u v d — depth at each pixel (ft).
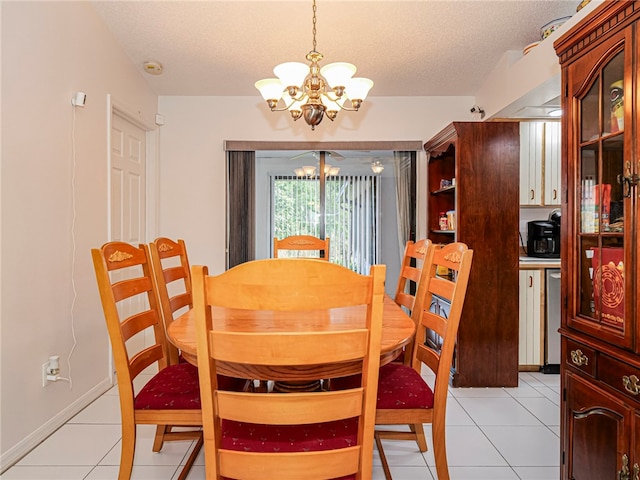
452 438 6.79
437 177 11.51
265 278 2.86
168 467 5.90
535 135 10.91
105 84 8.89
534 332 10.17
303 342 3.00
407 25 8.80
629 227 4.12
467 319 9.12
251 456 3.17
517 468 5.91
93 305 8.33
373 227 12.49
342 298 2.94
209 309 3.07
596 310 4.68
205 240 12.34
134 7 8.34
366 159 12.50
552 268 10.17
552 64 7.89
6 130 5.93
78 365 7.77
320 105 6.69
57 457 6.13
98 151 8.58
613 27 4.32
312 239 10.26
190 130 12.29
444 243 11.34
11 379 5.99
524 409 7.97
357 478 3.32
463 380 9.14
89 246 8.20
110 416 7.54
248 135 12.28
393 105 12.30
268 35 9.20
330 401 3.14
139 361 4.94
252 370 3.83
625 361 4.09
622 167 4.31
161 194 12.26
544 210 11.78
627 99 4.13
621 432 4.16
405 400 4.66
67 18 7.44
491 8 8.23
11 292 6.01
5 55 5.91
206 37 9.31
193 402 4.58
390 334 4.38
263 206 12.41
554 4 8.10
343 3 8.09
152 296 5.53
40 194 6.67
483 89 11.43
